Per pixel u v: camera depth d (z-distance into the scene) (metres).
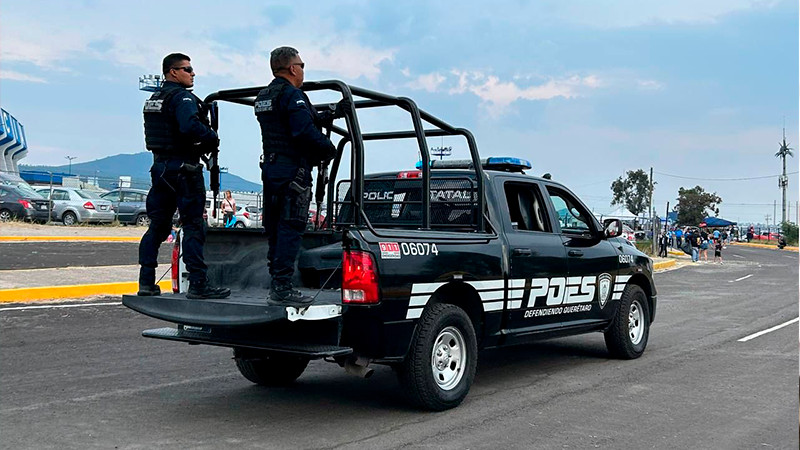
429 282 6.11
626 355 8.77
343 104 5.93
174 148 6.03
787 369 8.34
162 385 7.04
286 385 7.21
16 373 7.33
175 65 6.16
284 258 5.49
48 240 22.66
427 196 6.54
